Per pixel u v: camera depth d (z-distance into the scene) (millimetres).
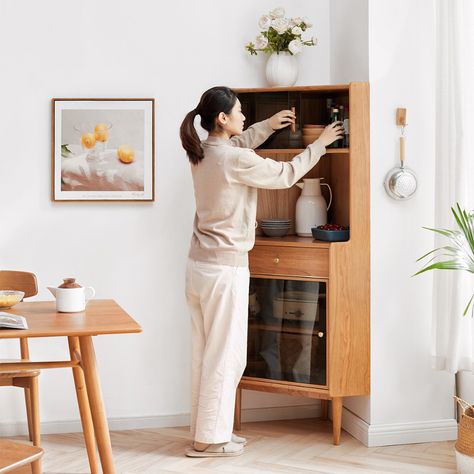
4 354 3906
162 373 4055
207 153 3508
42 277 3939
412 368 3785
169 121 4004
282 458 3535
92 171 3936
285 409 4215
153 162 3965
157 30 3984
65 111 3912
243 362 3592
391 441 3742
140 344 4031
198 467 3410
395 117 3730
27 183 3910
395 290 3752
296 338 3721
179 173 4020
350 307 3660
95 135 3932
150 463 3463
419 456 3572
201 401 3543
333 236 3689
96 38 3939
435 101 3695
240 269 3537
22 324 2369
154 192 4000
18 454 1902
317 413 4262
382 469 3383
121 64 3963
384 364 3742
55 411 3965
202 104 3518
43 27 3898
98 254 3980
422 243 3787
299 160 3539
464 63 3498
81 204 3959
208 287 3506
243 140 3748
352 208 3654
